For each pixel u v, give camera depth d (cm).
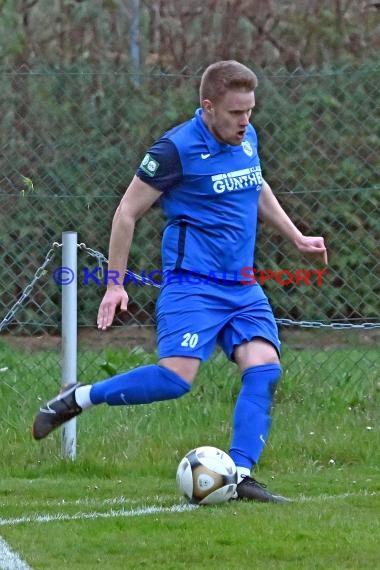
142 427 2583
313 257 2042
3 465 2333
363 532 1720
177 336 1873
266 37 3231
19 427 2556
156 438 2480
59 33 3250
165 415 2653
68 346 2359
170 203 1905
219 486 1912
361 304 3028
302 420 2608
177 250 1891
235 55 3222
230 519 1803
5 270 3041
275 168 2973
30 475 2291
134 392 1888
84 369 2931
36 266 3034
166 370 1872
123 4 3244
